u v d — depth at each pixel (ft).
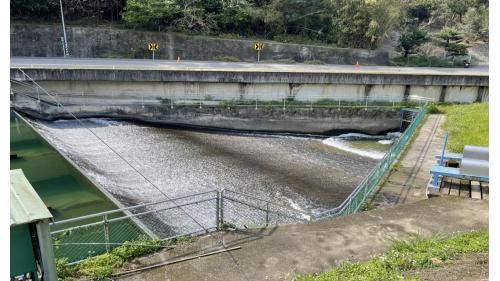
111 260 20.71
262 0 113.60
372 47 111.34
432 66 109.70
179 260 21.22
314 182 50.42
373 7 106.11
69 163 48.08
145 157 55.98
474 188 30.66
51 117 67.97
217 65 87.25
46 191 41.60
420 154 44.65
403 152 45.37
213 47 99.45
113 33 93.25
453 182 31.91
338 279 18.51
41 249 13.29
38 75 65.31
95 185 42.34
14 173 16.19
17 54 87.66
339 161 59.16
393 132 75.36
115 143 60.95
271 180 50.47
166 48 96.32
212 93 75.25
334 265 20.74
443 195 29.58
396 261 19.94
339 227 24.82
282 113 72.43
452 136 52.37
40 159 50.57
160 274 20.01
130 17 93.30
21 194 14.43
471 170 29.37
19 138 57.41
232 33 107.86
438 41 128.36
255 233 24.25
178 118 70.85
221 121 71.72
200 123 71.46
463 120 60.59
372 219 25.81
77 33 90.79
